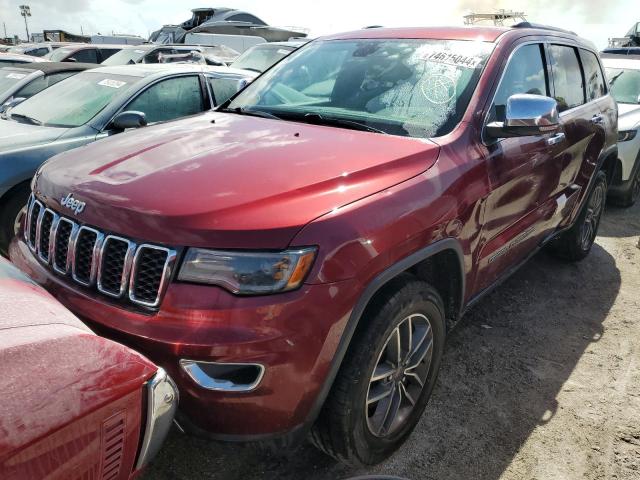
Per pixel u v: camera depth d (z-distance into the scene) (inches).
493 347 139.5
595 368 132.5
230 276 73.3
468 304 116.5
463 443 105.3
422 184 93.0
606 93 194.2
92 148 105.7
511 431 109.3
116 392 53.9
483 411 114.8
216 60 516.7
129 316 76.1
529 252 147.7
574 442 107.1
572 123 152.6
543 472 99.3
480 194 105.6
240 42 690.8
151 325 74.0
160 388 58.7
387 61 129.5
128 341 75.5
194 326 72.4
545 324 152.8
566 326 152.3
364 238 79.9
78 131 179.6
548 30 155.6
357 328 84.5
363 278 79.5
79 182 89.0
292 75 140.6
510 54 126.5
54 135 175.6
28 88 271.4
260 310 72.6
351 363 82.6
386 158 94.9
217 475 94.6
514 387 123.5
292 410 77.1
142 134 111.9
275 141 102.4
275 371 73.6
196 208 76.9
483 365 131.3
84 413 50.6
